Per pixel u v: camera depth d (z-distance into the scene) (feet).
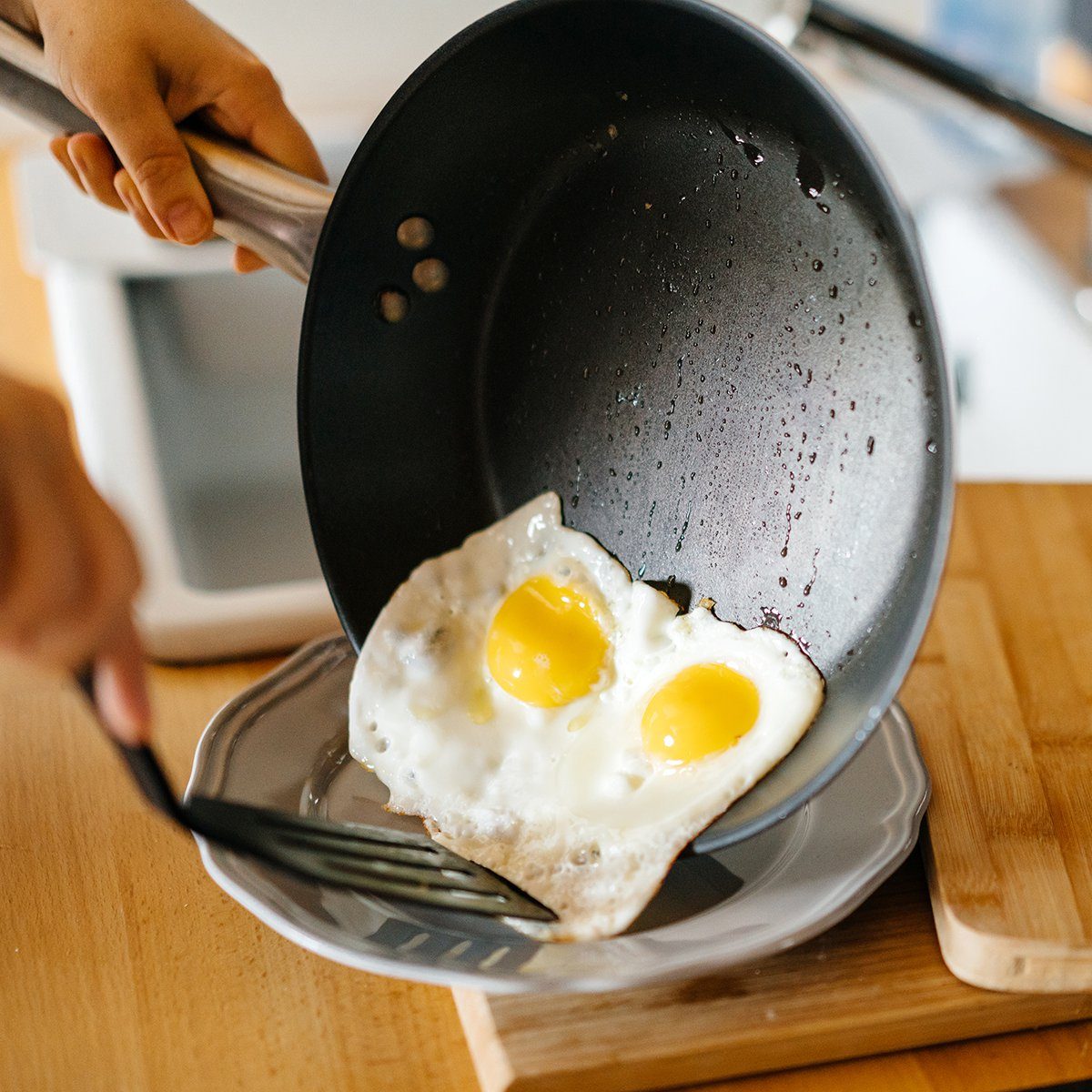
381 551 2.35
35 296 3.68
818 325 2.08
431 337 2.32
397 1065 2.09
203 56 2.37
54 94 2.40
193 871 2.31
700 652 2.20
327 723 2.39
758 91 2.01
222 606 2.66
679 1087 2.06
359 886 2.00
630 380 2.26
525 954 2.06
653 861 2.09
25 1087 2.06
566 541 2.31
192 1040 2.11
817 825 2.21
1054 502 2.90
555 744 2.25
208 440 3.49
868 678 2.01
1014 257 3.82
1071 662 2.55
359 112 4.38
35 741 2.51
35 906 2.27
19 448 1.69
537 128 2.21
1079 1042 2.11
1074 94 4.31
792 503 2.13
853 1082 2.07
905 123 3.88
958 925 2.09
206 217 2.31
